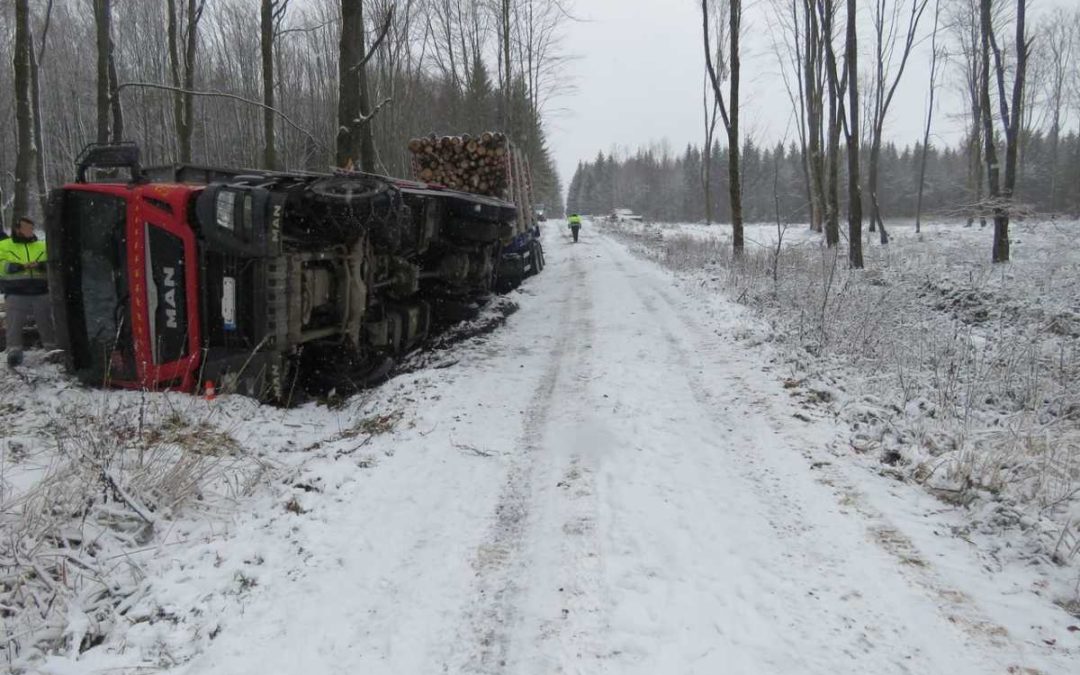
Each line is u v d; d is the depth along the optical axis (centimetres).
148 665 287
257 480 468
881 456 502
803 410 607
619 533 395
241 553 370
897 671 278
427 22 2739
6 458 488
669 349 855
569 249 2889
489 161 1550
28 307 744
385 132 2612
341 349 733
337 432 601
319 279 707
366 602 333
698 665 283
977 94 3238
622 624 312
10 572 328
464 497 447
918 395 643
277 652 296
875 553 370
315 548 380
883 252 2019
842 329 868
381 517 418
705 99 4491
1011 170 1644
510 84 2964
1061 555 354
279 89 2780
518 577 353
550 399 661
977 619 312
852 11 1612
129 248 631
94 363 656
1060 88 4581
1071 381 675
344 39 1120
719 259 1869
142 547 379
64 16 3288
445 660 292
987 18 1680
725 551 375
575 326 1035
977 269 1518
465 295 1141
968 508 419
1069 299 1155
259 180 706
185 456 453
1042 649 290
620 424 580
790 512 419
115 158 706
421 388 691
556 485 463
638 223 5275
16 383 669
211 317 640
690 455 512
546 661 289
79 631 302
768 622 312
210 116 3306
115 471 439
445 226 1034
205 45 3034
